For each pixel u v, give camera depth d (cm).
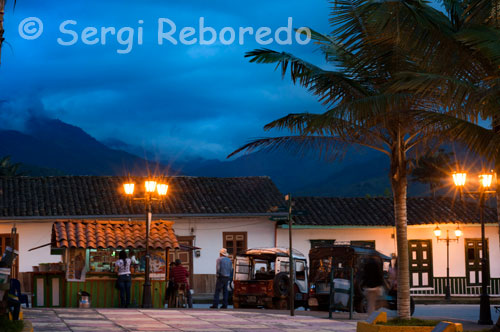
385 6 1158
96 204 3106
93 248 2006
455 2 1273
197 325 1434
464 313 2353
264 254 2198
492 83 1114
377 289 2031
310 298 2064
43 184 3266
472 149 1136
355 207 3391
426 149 1424
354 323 1584
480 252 3325
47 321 1396
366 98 1209
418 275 3256
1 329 1057
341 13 1359
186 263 3123
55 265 2047
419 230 3288
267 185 3500
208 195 3312
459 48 1187
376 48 1363
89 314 1584
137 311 1722
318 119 1220
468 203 3434
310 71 1420
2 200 3047
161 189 2095
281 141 1430
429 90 1176
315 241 3228
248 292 2164
